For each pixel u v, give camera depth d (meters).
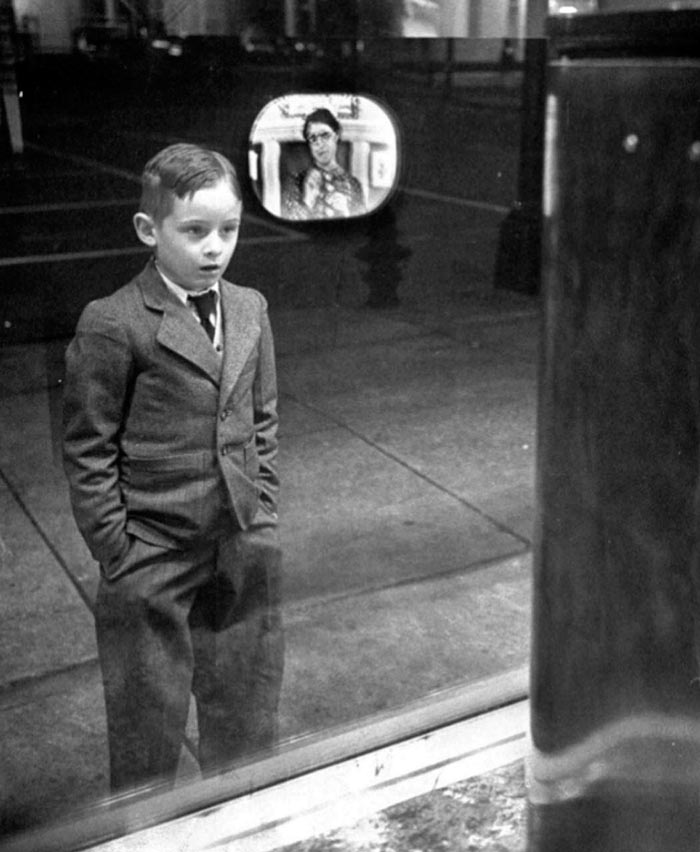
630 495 0.73
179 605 2.25
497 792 2.02
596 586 0.77
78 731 2.34
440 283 3.06
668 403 0.70
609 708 0.78
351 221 2.76
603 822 0.81
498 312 3.21
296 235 2.65
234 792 2.16
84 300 2.25
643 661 0.75
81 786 2.24
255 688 2.37
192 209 1.97
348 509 3.08
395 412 3.15
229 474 2.18
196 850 2.03
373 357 3.04
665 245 0.68
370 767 2.14
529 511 3.20
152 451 2.12
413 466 3.18
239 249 2.58
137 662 2.22
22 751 2.30
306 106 2.52
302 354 2.91
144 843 2.06
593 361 0.74
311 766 2.19
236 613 2.34
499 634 2.90
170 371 2.08
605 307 0.73
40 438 2.30
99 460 2.09
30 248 2.19
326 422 3.04
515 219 3.16
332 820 1.98
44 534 2.39
